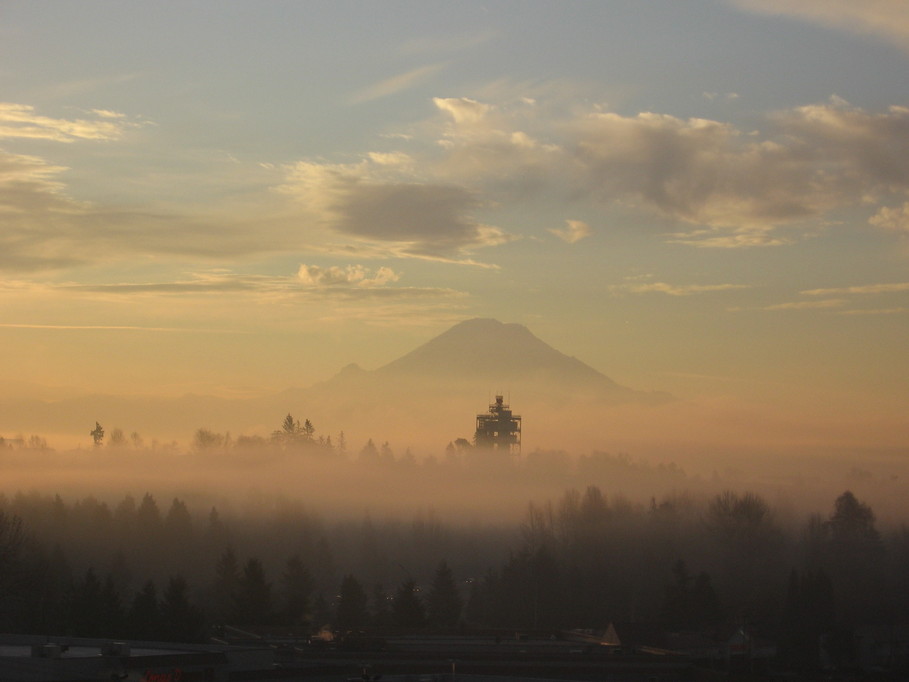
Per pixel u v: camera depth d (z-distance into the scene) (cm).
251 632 10950
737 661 10594
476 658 8281
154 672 6831
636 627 11106
